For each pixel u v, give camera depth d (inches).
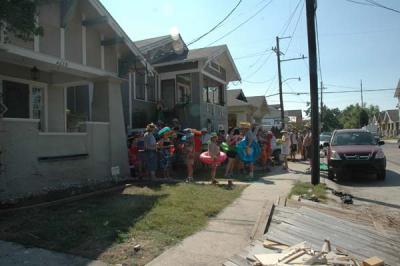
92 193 349.4
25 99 474.6
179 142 564.7
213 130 905.5
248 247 215.5
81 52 437.4
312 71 471.5
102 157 444.1
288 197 366.3
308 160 825.5
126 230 239.0
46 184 364.8
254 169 634.8
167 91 857.5
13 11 256.1
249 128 518.6
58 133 382.0
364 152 529.0
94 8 428.1
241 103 1331.2
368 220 299.3
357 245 227.1
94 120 466.6
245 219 284.5
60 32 406.9
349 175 601.9
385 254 217.0
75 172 402.3
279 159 735.7
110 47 486.9
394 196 420.2
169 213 281.6
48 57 389.7
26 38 289.1
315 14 479.8
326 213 309.1
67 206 298.5
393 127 3193.9
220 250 218.1
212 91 960.3
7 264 185.0
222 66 1007.0
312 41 471.5
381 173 538.9
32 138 350.3
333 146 569.9
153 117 820.0
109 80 464.8
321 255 183.6
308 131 808.3
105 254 201.3
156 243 221.9
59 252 201.9
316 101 468.4
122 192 364.2
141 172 461.1
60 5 403.2
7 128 325.4
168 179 455.5
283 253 195.0
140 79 795.4
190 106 823.7
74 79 493.7
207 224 270.5
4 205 295.9
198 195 354.9
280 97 1283.2
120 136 475.2
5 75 442.6
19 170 335.6
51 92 519.5
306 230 245.3
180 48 880.3
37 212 275.1
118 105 478.9
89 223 248.4
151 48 815.1
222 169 598.9
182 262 198.5
